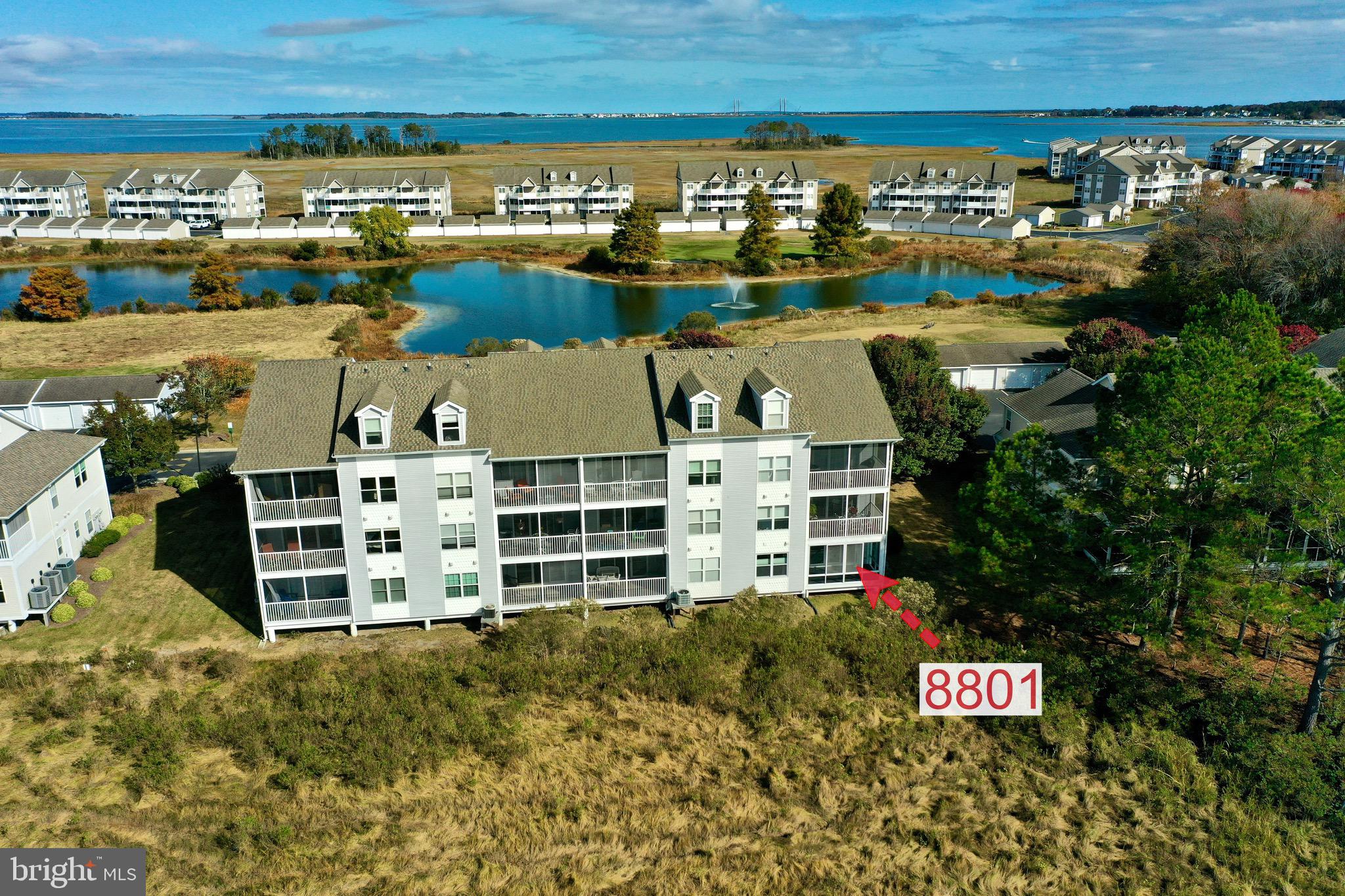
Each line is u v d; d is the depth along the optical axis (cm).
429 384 4122
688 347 7719
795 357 4391
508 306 11931
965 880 2866
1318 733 3356
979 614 4259
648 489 4059
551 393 4166
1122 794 3228
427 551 3991
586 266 14638
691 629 4100
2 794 3109
